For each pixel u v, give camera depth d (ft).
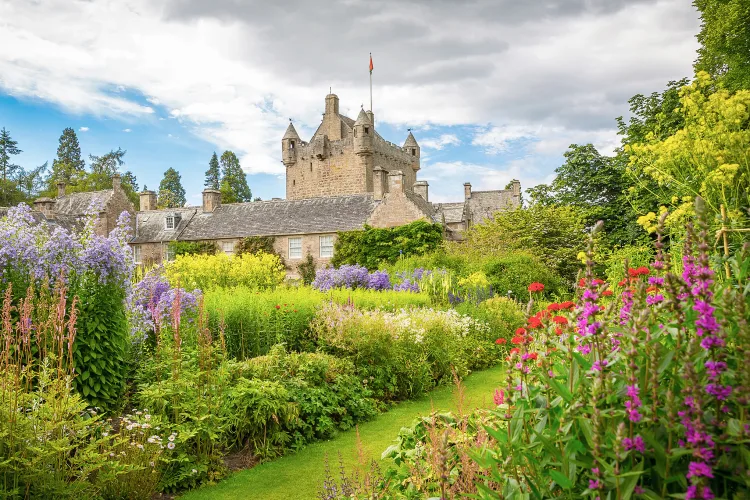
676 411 5.95
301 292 39.63
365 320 28.94
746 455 5.63
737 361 6.17
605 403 6.82
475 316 41.55
